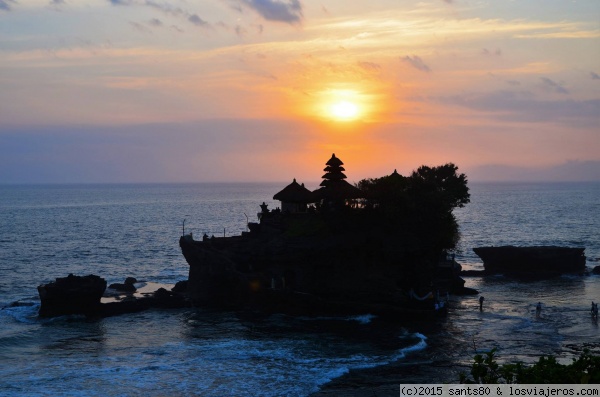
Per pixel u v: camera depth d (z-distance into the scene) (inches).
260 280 3245.6
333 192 3326.8
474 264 5241.1
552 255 4525.1
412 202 3289.9
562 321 2935.5
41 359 2341.3
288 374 2132.1
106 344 2566.4
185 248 3548.2
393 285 3193.9
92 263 5324.8
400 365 2236.7
